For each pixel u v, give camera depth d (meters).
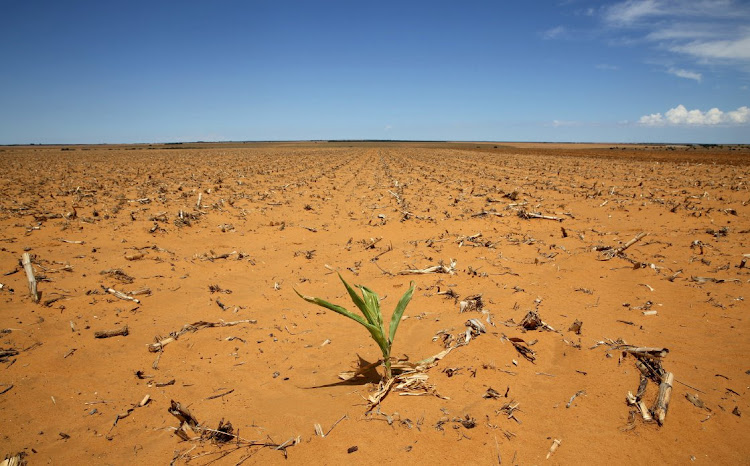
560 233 8.18
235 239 8.22
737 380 3.01
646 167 23.84
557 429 2.59
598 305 4.62
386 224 9.38
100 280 5.64
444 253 7.05
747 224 8.27
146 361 3.68
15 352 3.70
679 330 3.87
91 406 3.02
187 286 5.66
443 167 26.23
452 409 2.81
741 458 2.34
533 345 3.64
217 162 31.69
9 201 11.03
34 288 4.94
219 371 3.53
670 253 6.46
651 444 2.45
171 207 10.99
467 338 3.68
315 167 26.89
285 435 2.64
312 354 3.82
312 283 5.86
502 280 5.64
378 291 5.50
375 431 2.62
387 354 3.06
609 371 3.17
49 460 2.47
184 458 2.48
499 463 2.34
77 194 12.80
